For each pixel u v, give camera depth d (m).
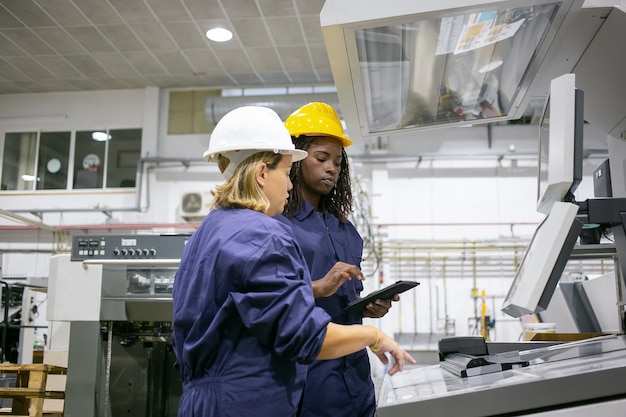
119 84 6.56
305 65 6.04
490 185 6.14
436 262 6.02
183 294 1.20
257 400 1.10
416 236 6.10
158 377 2.88
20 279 5.84
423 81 1.85
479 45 1.62
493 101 2.06
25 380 3.05
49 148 6.75
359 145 6.33
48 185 6.68
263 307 1.08
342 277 1.50
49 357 3.22
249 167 1.23
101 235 2.50
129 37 5.46
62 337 3.36
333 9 1.39
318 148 1.71
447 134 6.26
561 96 1.18
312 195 1.77
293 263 1.13
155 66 6.07
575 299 3.27
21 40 5.52
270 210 1.27
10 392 2.69
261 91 6.57
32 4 4.90
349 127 2.19
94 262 2.44
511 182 6.12
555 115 1.19
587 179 5.84
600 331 3.17
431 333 5.89
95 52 5.76
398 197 6.19
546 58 1.72
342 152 1.83
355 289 1.72
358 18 1.37
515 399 0.89
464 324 5.88
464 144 6.22
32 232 6.56
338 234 1.77
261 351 1.12
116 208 6.45
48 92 6.80
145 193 6.45
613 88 1.97
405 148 6.29
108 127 6.68
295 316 1.07
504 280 5.91
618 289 2.31
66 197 6.61
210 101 6.05
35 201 6.63
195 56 5.83
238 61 5.95
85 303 2.45
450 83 1.88
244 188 1.22
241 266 1.10
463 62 1.74
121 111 6.68
